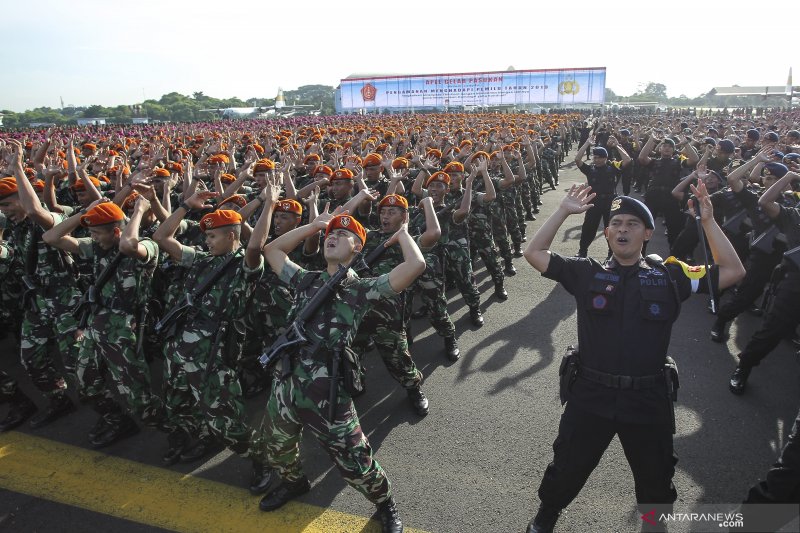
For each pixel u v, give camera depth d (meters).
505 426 4.15
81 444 4.07
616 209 2.63
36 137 18.53
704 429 4.02
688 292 2.54
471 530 3.11
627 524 3.12
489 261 6.80
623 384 2.47
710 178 6.60
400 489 3.47
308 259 4.58
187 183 5.94
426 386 4.81
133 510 3.35
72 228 3.81
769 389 4.58
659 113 48.53
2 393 4.19
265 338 4.68
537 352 5.42
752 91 84.31
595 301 2.55
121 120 70.50
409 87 45.41
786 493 2.61
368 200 5.63
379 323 4.03
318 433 2.79
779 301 4.13
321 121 31.56
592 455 2.60
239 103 99.00
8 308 5.12
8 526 3.22
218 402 3.33
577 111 44.31
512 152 8.98
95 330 3.64
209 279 3.42
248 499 3.45
